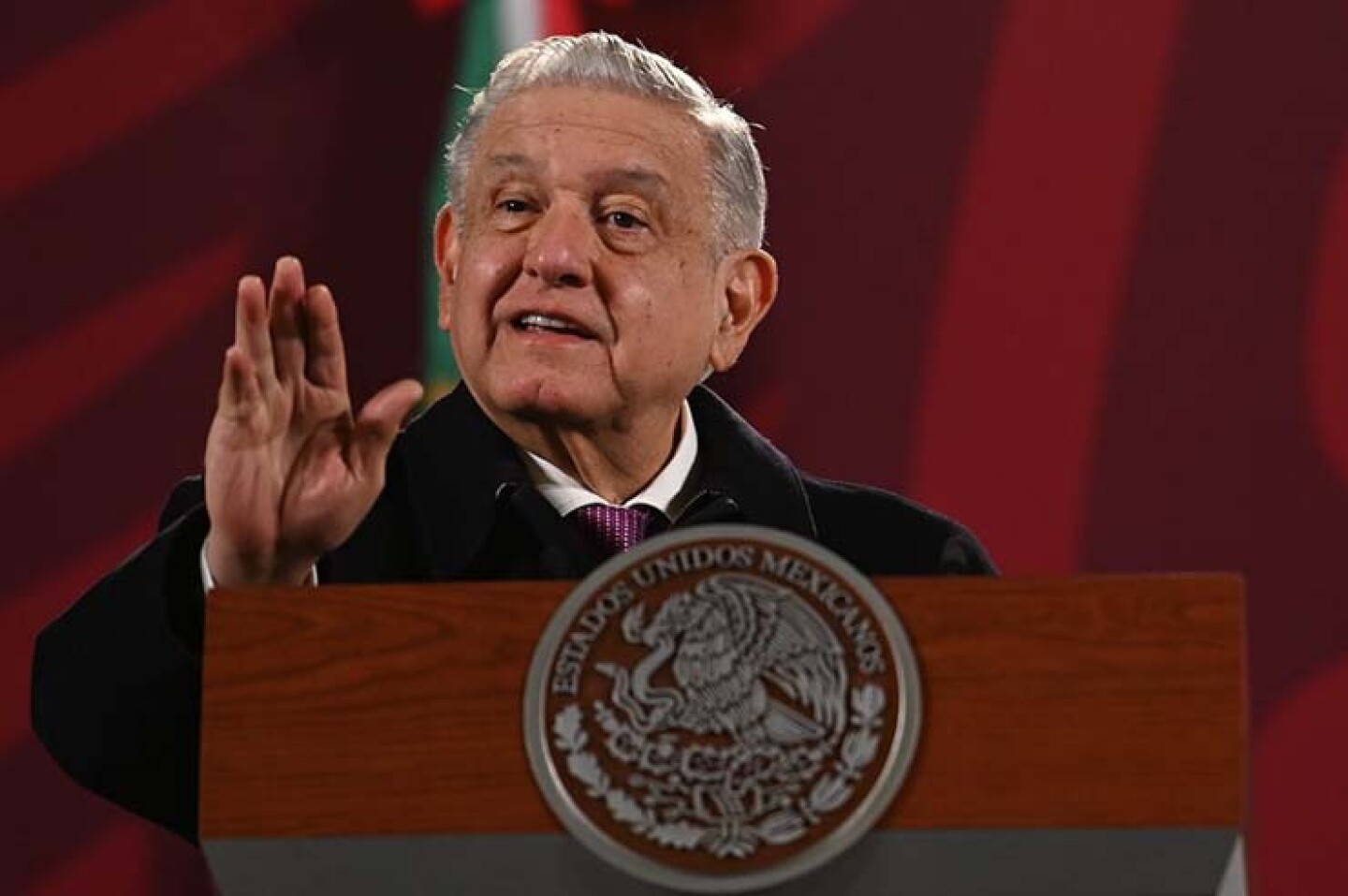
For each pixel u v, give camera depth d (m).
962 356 17.75
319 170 17.62
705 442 10.73
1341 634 17.42
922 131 17.86
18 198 17.48
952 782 6.88
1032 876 6.90
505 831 6.94
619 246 10.08
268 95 17.64
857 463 17.77
